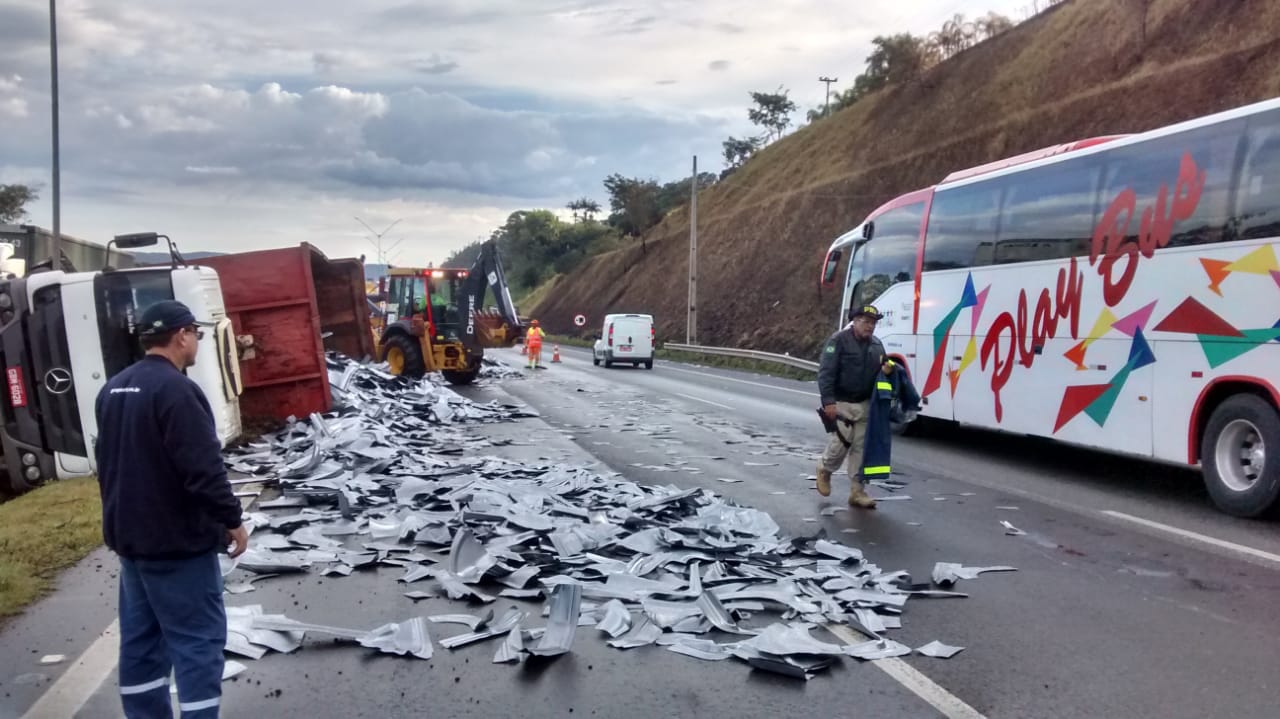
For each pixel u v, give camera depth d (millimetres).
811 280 42188
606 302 70938
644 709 4355
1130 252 9875
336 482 9023
